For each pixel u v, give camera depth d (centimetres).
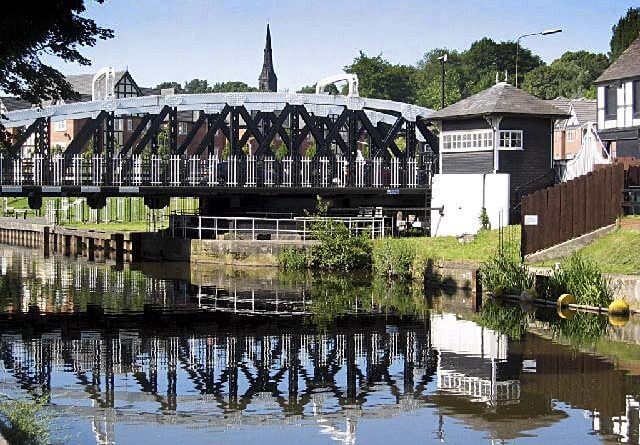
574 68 14800
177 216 5725
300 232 5088
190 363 2677
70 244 6469
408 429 2047
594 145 5016
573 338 2938
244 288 4247
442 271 4147
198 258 5378
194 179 5100
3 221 7856
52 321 3372
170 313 3550
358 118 5425
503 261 3784
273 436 2009
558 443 1942
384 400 2278
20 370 2586
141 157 5066
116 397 2312
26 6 2227
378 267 4644
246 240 5194
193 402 2275
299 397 2309
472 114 4906
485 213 4809
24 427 1664
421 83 16475
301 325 3266
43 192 4772
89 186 4809
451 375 2502
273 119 5591
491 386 2381
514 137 4906
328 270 4872
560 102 9575
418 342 2936
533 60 15925
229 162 5181
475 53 16138
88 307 3703
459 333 3059
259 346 2905
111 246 5922
